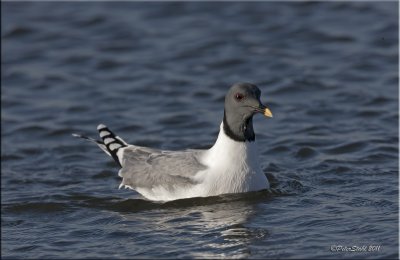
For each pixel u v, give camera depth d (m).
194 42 25.09
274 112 20.12
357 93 20.91
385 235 12.15
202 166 14.16
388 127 18.59
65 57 24.81
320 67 22.86
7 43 26.03
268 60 23.53
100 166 17.31
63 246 12.81
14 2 28.94
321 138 18.03
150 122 20.00
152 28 26.42
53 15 27.84
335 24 25.69
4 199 15.39
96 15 27.53
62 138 19.61
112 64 24.09
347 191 14.48
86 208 14.61
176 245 12.30
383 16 26.00
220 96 21.42
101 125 15.68
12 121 20.78
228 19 26.69
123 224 13.52
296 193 14.46
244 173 14.05
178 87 22.23
